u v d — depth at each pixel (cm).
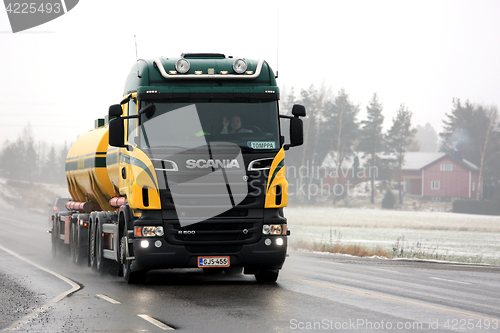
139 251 1667
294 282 1847
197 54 1855
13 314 1273
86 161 2472
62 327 1127
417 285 1834
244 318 1210
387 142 14200
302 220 8525
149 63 1762
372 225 7531
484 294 1653
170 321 1180
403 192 15525
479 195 14500
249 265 1702
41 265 2523
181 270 2311
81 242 2420
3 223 7175
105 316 1241
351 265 2584
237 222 1683
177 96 1711
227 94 1728
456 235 5906
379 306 1377
